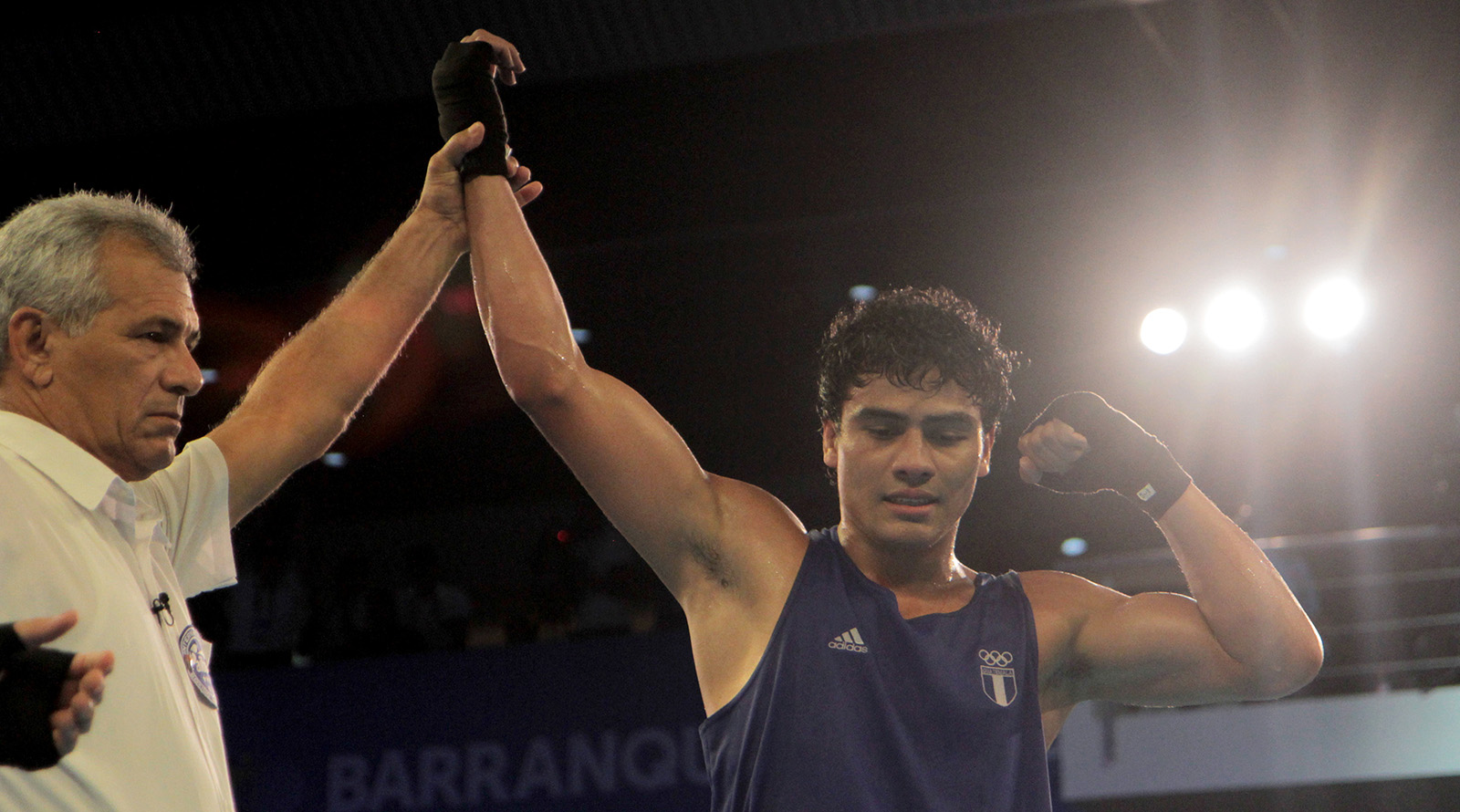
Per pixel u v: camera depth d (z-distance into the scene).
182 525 2.12
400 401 9.95
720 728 2.05
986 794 1.98
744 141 8.17
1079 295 8.60
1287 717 5.70
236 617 7.94
